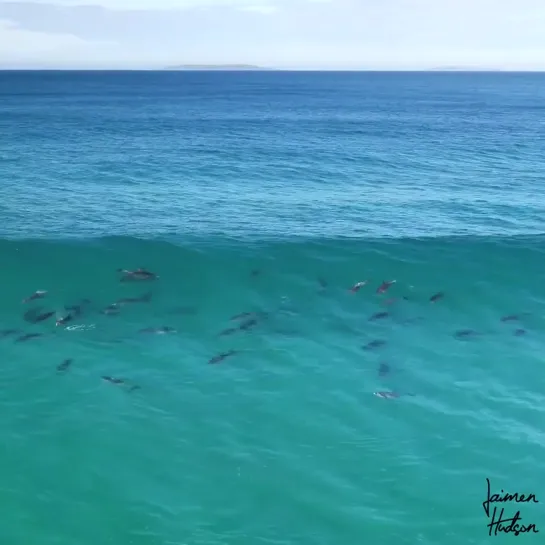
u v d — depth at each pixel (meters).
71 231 25.50
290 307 19.12
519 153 48.56
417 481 11.77
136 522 10.70
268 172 38.88
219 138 55.47
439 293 20.06
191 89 165.00
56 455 12.27
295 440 12.91
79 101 106.69
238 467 12.06
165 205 30.17
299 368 15.62
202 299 19.56
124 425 13.24
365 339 17.19
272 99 122.38
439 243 23.55
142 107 94.12
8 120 68.69
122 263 21.75
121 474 11.82
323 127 67.38
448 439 12.96
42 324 17.59
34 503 11.05
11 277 20.50
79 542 10.26
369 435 13.08
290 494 11.39
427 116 84.19
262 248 23.20
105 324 17.72
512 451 12.58
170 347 16.53
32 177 35.81
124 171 38.22
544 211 30.09
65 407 13.78
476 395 14.55
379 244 23.50
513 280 21.02
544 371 15.63
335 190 34.19
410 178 37.84
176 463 12.15
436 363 15.98
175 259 22.16
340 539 10.43
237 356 16.12
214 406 14.01
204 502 11.18
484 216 29.14
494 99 129.88
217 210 29.39
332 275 21.34
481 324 18.20
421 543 10.38
